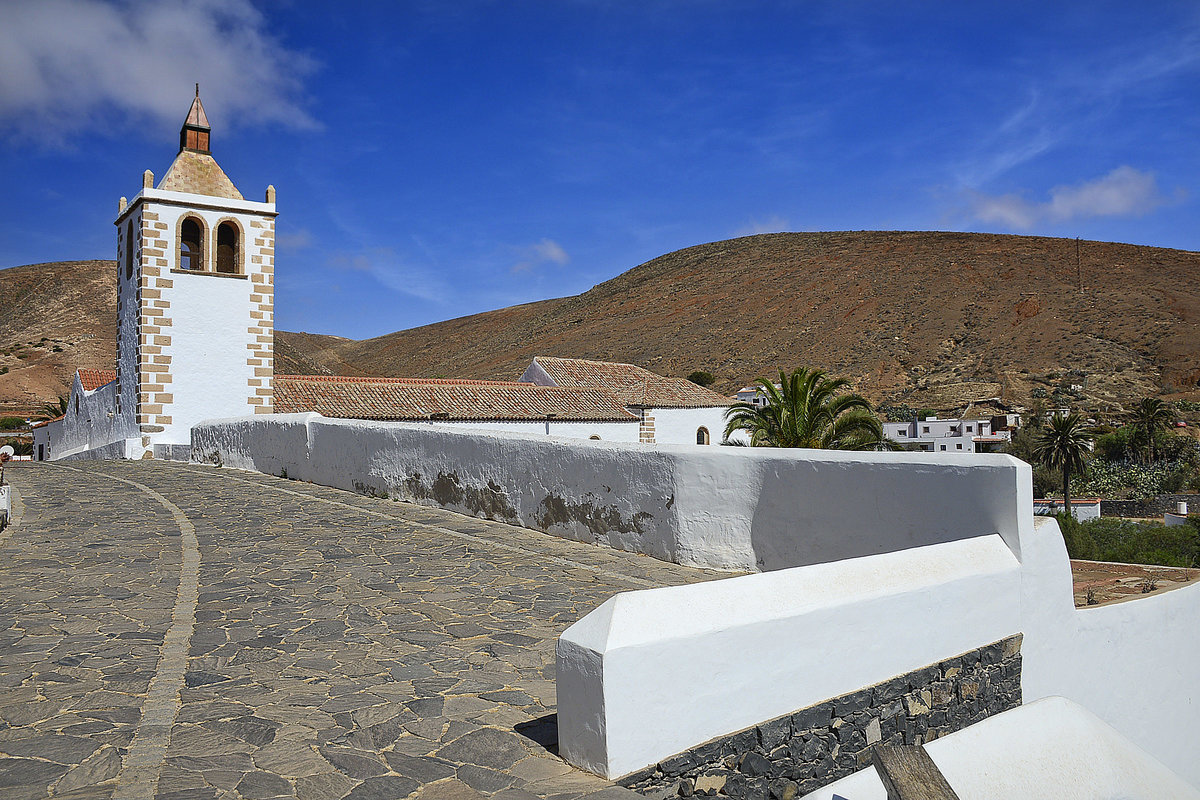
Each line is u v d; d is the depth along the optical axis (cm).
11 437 4581
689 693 398
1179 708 877
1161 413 5997
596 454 998
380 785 361
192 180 2302
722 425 3291
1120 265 9856
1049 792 331
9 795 338
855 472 765
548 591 755
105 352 7906
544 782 367
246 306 2338
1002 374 7769
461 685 500
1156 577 991
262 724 428
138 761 376
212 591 720
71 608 646
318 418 1577
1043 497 5500
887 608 511
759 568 840
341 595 721
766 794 432
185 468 1897
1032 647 652
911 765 284
